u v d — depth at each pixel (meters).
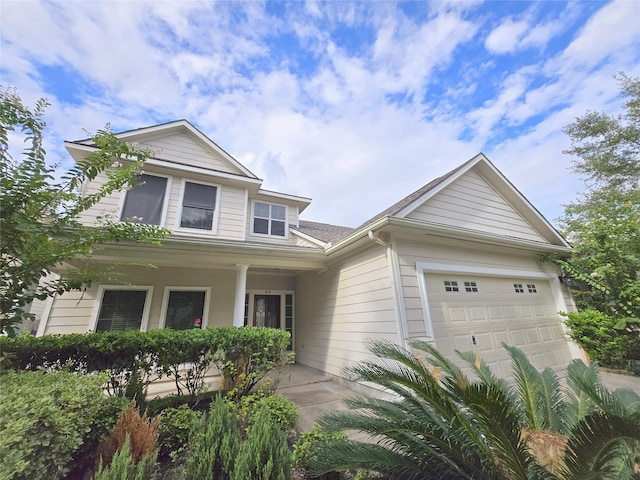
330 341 6.62
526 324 6.41
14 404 1.82
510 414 1.56
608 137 11.04
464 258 6.02
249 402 3.62
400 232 5.13
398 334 4.59
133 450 2.12
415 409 2.31
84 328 5.62
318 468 2.02
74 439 2.03
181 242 5.11
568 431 2.35
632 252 6.45
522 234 7.51
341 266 6.54
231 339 4.13
